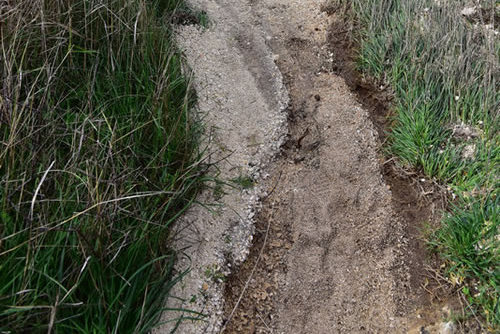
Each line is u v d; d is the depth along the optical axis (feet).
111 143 7.59
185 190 8.50
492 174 9.46
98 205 6.64
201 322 7.63
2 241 6.39
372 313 8.34
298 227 9.32
